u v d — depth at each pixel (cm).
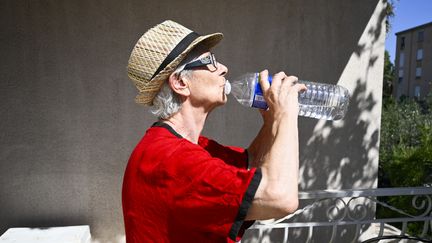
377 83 343
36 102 282
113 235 305
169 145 103
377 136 349
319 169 340
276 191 89
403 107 775
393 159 505
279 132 100
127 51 288
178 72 111
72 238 264
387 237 246
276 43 314
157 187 98
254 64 312
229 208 91
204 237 99
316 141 337
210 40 124
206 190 92
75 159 293
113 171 299
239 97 161
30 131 284
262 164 96
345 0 326
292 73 320
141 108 297
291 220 338
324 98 207
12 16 272
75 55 283
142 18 288
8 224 289
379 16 336
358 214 351
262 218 94
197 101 116
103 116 293
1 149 282
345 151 344
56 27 278
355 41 333
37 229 279
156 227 100
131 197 105
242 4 304
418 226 410
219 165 96
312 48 323
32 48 277
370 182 352
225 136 316
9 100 279
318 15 321
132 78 117
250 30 308
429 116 701
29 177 288
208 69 116
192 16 296
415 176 467
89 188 298
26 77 279
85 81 287
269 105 111
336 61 330
